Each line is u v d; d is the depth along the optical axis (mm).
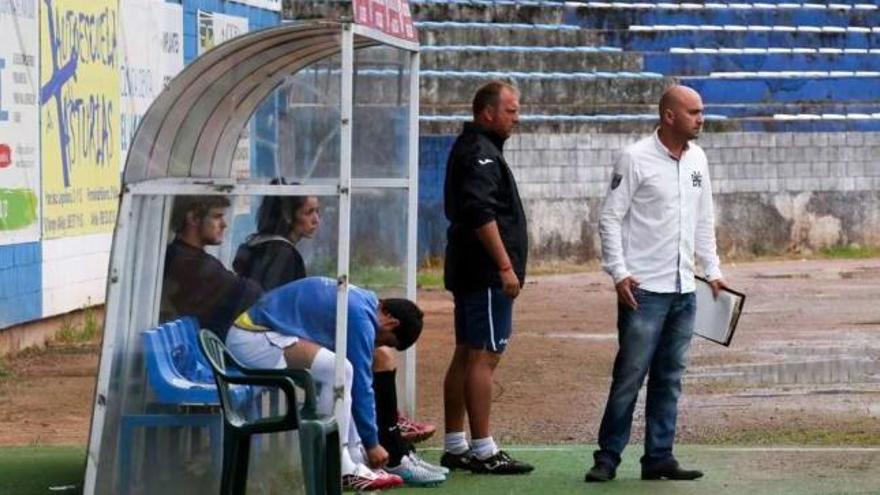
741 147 61375
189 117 18875
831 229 62906
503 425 25531
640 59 66562
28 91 31922
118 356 17828
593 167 58375
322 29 17516
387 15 20984
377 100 22062
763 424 25531
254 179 18719
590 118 61156
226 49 17703
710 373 31703
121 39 37438
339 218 17766
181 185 17922
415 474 20016
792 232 62250
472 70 62969
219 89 18719
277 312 18578
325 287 18578
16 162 31359
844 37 71125
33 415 25906
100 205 36250
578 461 22094
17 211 31406
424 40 64125
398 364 22938
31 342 32594
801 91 68438
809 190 62562
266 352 18297
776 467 21656
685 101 19844
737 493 19781
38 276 32594
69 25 34188
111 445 17766
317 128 19062
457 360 20906
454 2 65562
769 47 69938
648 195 19938
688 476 20609
